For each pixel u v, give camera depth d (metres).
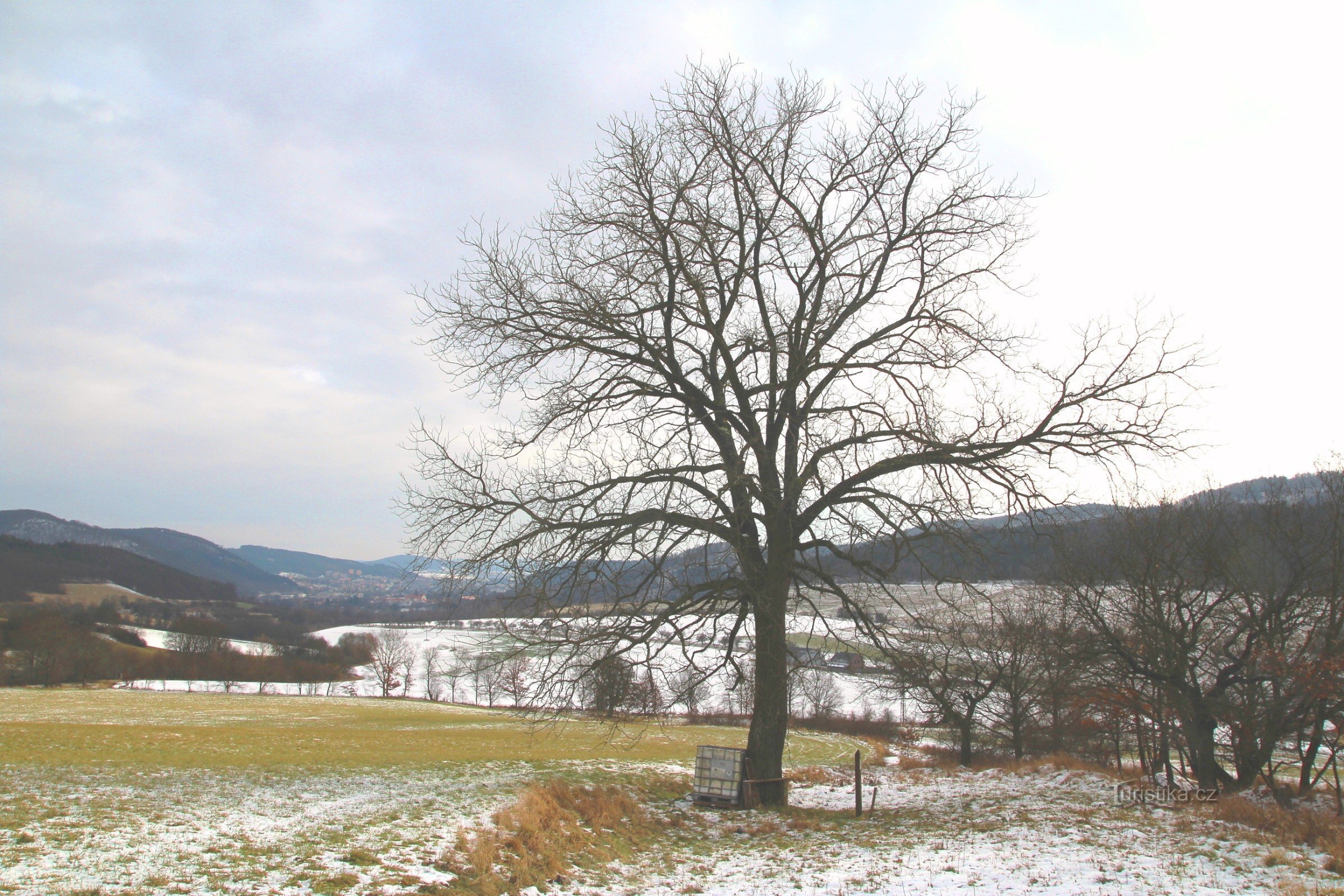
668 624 15.16
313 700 81.69
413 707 76.44
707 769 17.23
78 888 7.84
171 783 15.76
